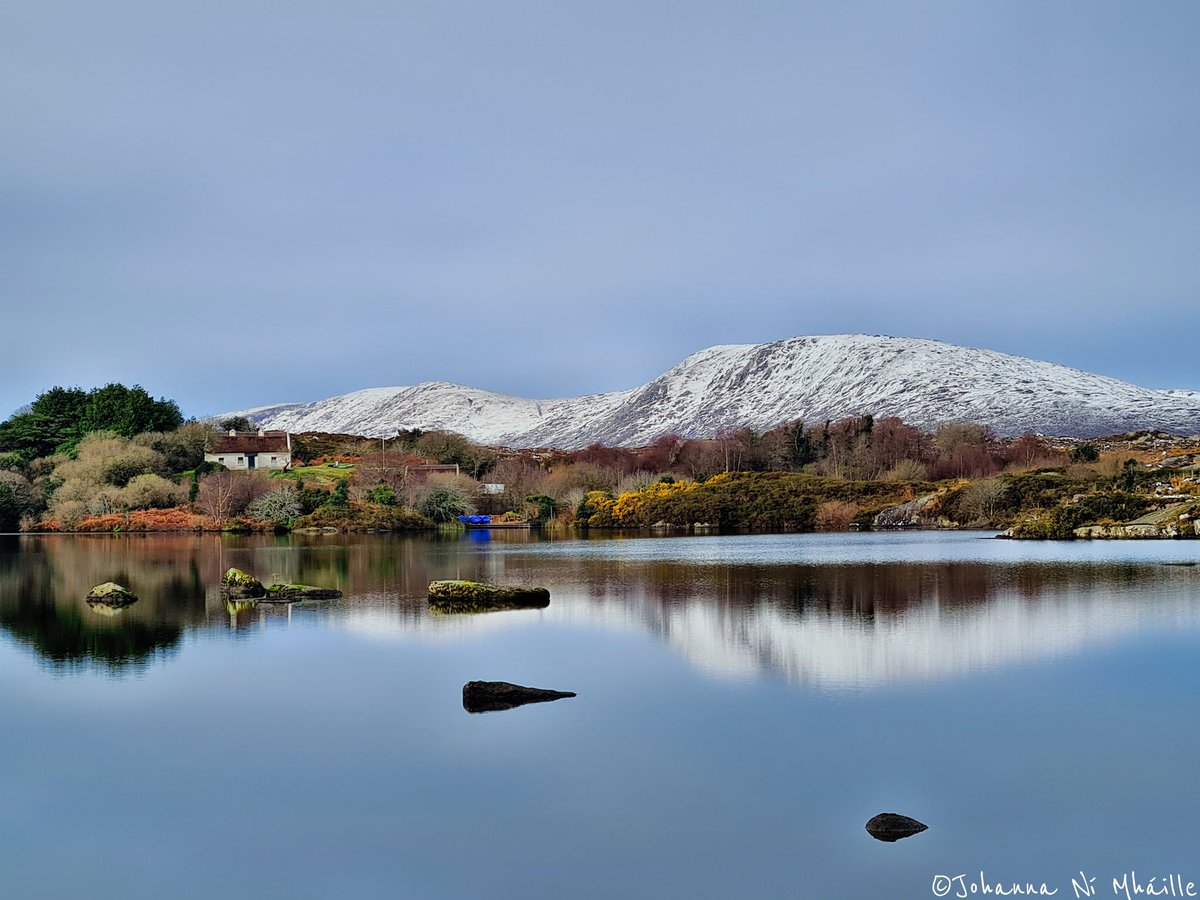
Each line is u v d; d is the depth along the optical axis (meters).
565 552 71.00
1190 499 78.50
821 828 16.48
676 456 167.88
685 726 21.56
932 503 104.50
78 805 17.92
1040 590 40.91
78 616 37.78
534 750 20.31
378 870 15.41
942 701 23.08
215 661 28.88
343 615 37.34
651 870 15.28
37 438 126.94
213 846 16.28
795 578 48.28
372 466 120.94
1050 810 17.00
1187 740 20.14
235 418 176.38
